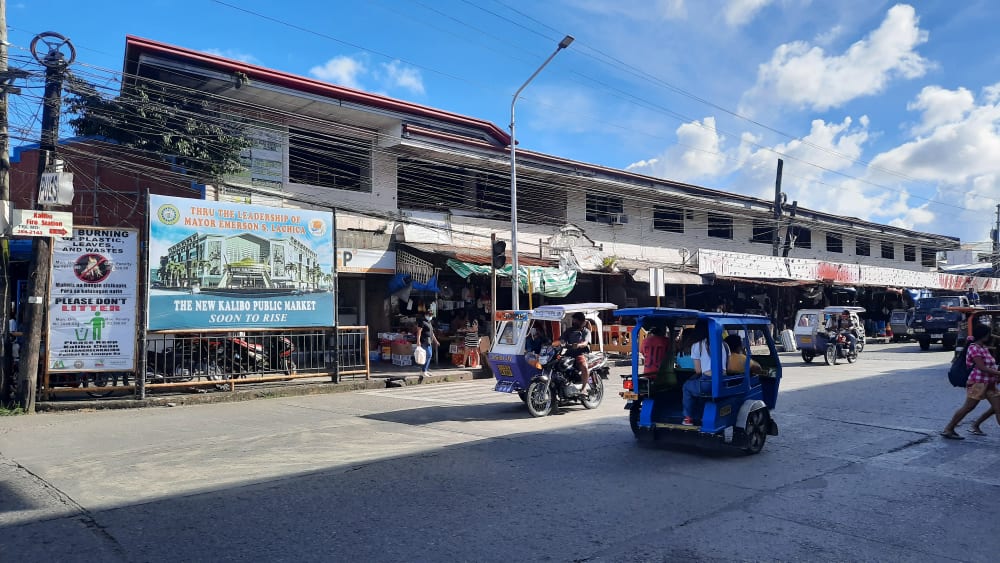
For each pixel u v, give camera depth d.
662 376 9.28
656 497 6.33
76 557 4.76
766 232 33.81
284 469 7.35
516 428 9.97
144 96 15.09
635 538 5.21
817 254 36.41
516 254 18.22
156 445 8.69
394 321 20.19
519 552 4.91
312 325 14.70
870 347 28.75
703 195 27.62
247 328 13.84
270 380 14.79
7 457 7.96
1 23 11.19
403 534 5.27
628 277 24.47
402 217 19.69
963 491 6.62
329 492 6.44
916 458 8.05
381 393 14.48
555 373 11.34
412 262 18.97
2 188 11.21
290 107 17.94
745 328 8.58
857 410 11.44
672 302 27.30
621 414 11.26
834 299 34.34
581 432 9.63
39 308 11.55
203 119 16.08
